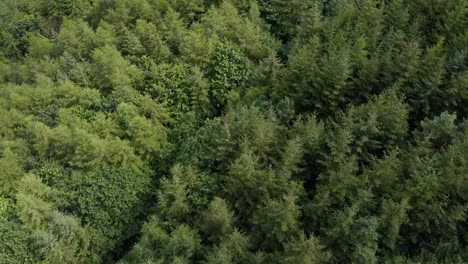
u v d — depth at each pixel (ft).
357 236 88.58
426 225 92.73
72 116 129.29
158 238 101.40
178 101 133.80
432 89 110.83
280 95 124.77
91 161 116.16
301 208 98.48
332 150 100.99
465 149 95.86
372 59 117.91
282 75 128.98
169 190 106.63
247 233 100.37
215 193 106.52
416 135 105.91
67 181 117.19
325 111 120.06
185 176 108.47
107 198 111.65
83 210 111.24
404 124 106.01
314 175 108.68
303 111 123.03
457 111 112.37
